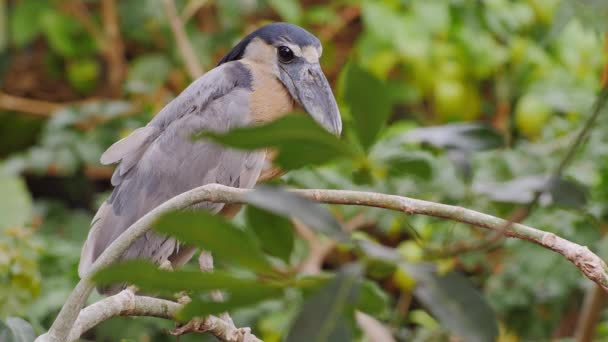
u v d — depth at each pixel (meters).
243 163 7.82
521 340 8.03
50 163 8.32
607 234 7.90
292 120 5.09
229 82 7.87
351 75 5.72
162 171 7.82
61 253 8.01
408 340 8.09
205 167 7.82
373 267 5.43
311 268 8.09
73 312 7.45
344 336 4.95
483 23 8.34
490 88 8.44
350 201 7.50
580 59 8.27
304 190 7.50
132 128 8.27
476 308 4.68
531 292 7.99
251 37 7.91
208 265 7.75
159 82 8.43
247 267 5.08
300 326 4.75
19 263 7.79
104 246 7.78
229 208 7.80
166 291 5.26
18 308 7.78
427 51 8.35
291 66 7.89
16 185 8.30
